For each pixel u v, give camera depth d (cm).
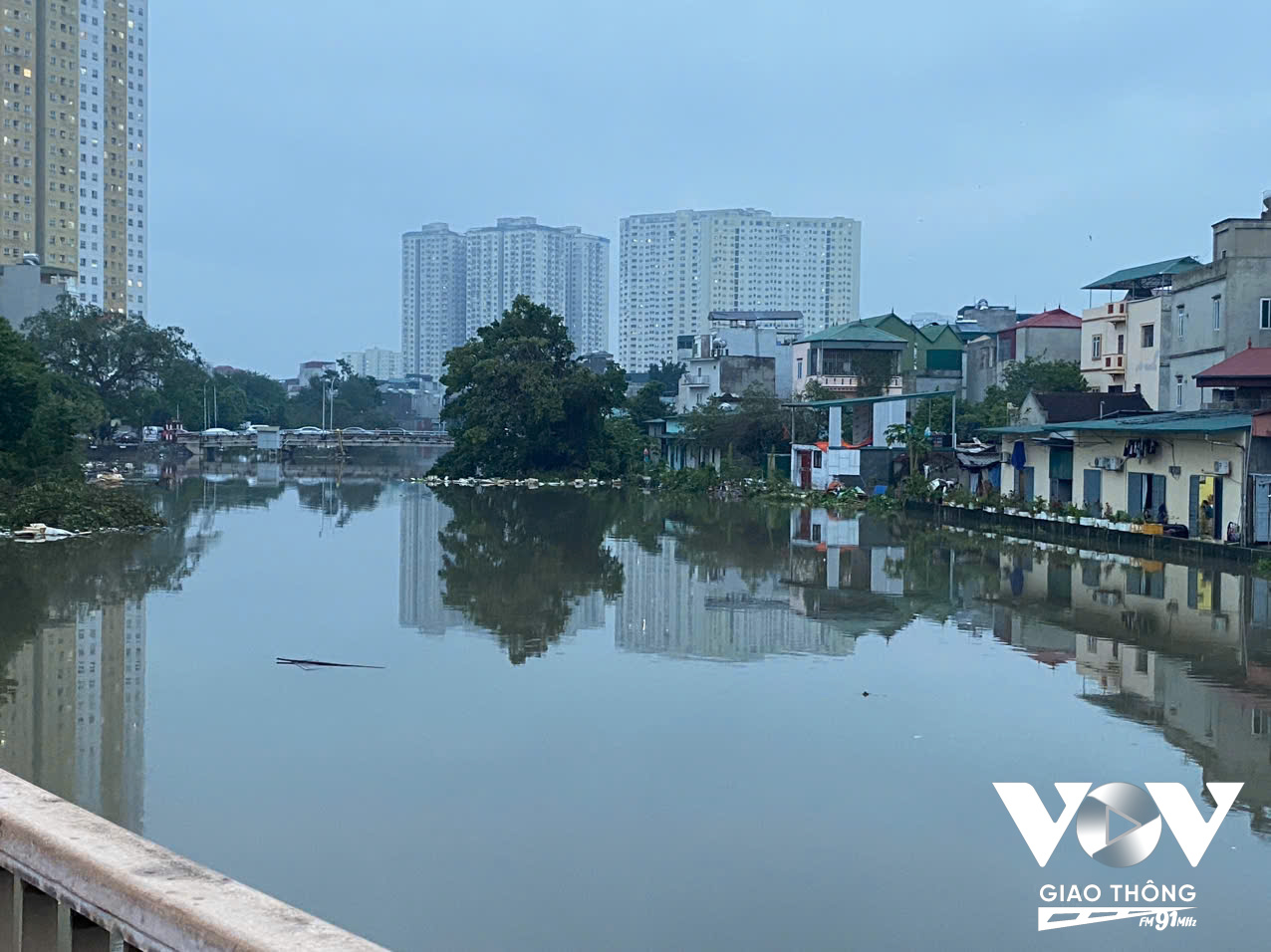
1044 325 7144
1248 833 1241
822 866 1160
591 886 1110
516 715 1700
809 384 7419
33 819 337
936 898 1088
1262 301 4325
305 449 12650
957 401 6900
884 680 1925
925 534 4469
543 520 5069
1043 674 1970
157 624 2402
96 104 14912
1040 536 4309
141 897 289
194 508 5581
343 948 261
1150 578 3142
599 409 7956
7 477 4522
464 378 8012
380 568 3372
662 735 1596
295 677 1934
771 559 3634
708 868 1155
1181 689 1856
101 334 10150
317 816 1288
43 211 14325
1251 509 3412
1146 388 5141
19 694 1802
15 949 340
